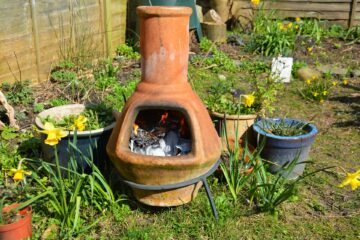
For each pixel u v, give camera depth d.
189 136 1.49
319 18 4.14
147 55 1.36
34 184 1.57
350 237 1.41
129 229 1.39
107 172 1.62
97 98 2.38
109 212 1.45
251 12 4.08
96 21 2.97
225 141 1.76
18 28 2.34
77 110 1.79
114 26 3.22
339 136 2.15
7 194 1.44
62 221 1.40
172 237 1.38
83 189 1.42
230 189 1.53
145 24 1.34
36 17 2.44
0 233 1.24
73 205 1.37
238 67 3.12
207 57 3.20
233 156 1.56
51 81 2.60
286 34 3.58
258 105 1.95
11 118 2.00
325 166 1.85
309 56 3.45
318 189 1.68
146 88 1.37
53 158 1.59
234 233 1.40
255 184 1.52
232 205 1.52
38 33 2.48
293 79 2.98
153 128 1.48
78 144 1.55
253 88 2.70
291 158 1.70
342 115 2.40
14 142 1.90
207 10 4.13
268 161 1.63
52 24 2.58
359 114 2.41
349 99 2.64
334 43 3.82
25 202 1.31
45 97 2.36
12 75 2.36
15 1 2.28
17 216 1.30
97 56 2.92
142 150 1.44
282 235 1.41
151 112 1.51
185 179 1.37
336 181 1.74
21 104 2.26
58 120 1.72
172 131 1.48
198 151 1.33
